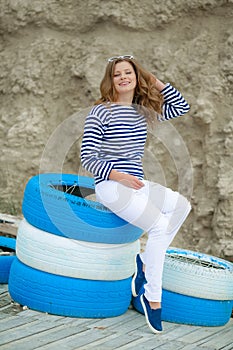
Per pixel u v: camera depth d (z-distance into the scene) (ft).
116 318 14.19
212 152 20.30
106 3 22.12
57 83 22.75
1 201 22.48
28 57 23.13
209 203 20.13
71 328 13.24
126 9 21.88
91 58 22.04
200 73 20.81
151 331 13.51
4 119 23.20
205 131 20.53
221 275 14.30
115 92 13.79
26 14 23.17
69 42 22.81
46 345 12.12
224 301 14.44
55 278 13.83
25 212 14.43
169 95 14.40
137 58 21.75
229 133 19.99
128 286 14.49
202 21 21.30
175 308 14.23
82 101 22.20
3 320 13.39
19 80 23.04
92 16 22.36
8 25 23.61
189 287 14.12
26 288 14.12
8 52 23.75
